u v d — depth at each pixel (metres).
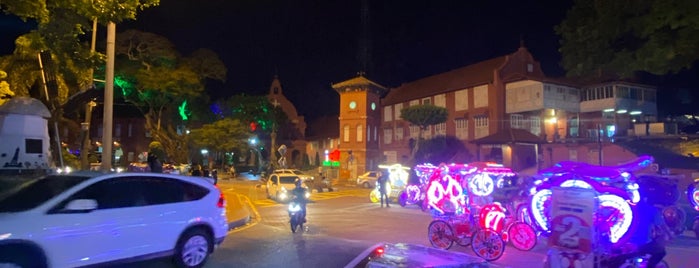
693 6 12.33
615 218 6.48
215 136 52.50
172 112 55.19
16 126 15.47
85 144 19.58
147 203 7.63
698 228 11.60
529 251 10.12
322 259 9.34
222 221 8.80
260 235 12.50
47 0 10.17
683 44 13.23
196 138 53.34
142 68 47.78
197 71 51.47
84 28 11.05
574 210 6.19
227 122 53.94
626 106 40.06
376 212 18.52
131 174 7.63
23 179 10.25
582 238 6.07
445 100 48.69
